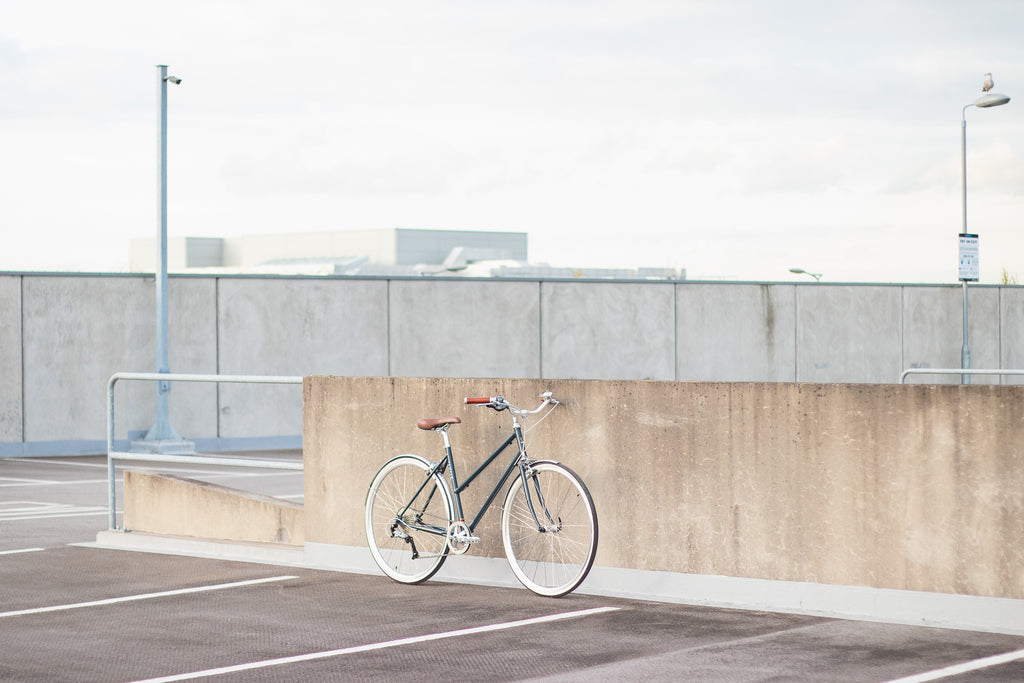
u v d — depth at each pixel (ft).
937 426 27.53
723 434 29.78
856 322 111.86
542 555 31.68
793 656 24.72
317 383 35.42
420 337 98.37
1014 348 117.19
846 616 28.32
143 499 39.99
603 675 23.45
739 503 29.60
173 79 84.58
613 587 30.99
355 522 34.78
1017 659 24.38
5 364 85.15
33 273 85.92
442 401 33.42
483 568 32.68
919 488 27.71
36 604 30.35
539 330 101.96
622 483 30.94
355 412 34.78
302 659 24.95
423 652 25.43
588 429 31.37
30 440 85.81
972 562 27.20
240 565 35.55
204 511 38.55
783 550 29.14
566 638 26.45
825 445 28.66
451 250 336.29
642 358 105.19
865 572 28.25
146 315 89.61
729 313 107.76
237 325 92.58
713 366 107.34
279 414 94.43
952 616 27.35
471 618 28.48
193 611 29.45
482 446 32.81
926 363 114.11
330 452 35.17
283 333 94.02
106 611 29.50
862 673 23.39
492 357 100.58
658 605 29.73
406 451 34.01
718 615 28.58
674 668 23.89
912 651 25.05
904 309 113.29
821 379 110.63
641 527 30.73
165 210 84.53
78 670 24.30
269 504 37.14
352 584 32.63
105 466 76.89
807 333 110.32
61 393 86.84
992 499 26.99
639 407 30.78
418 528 32.53
